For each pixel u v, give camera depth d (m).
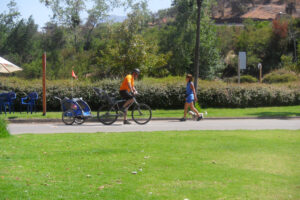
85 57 40.44
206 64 45.69
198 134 10.20
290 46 64.69
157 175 5.82
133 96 13.48
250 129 11.98
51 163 6.54
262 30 65.12
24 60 47.84
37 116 15.69
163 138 9.39
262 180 5.59
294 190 5.12
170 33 47.16
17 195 4.76
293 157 7.14
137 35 29.81
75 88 19.81
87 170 6.10
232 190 5.09
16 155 7.07
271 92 23.22
